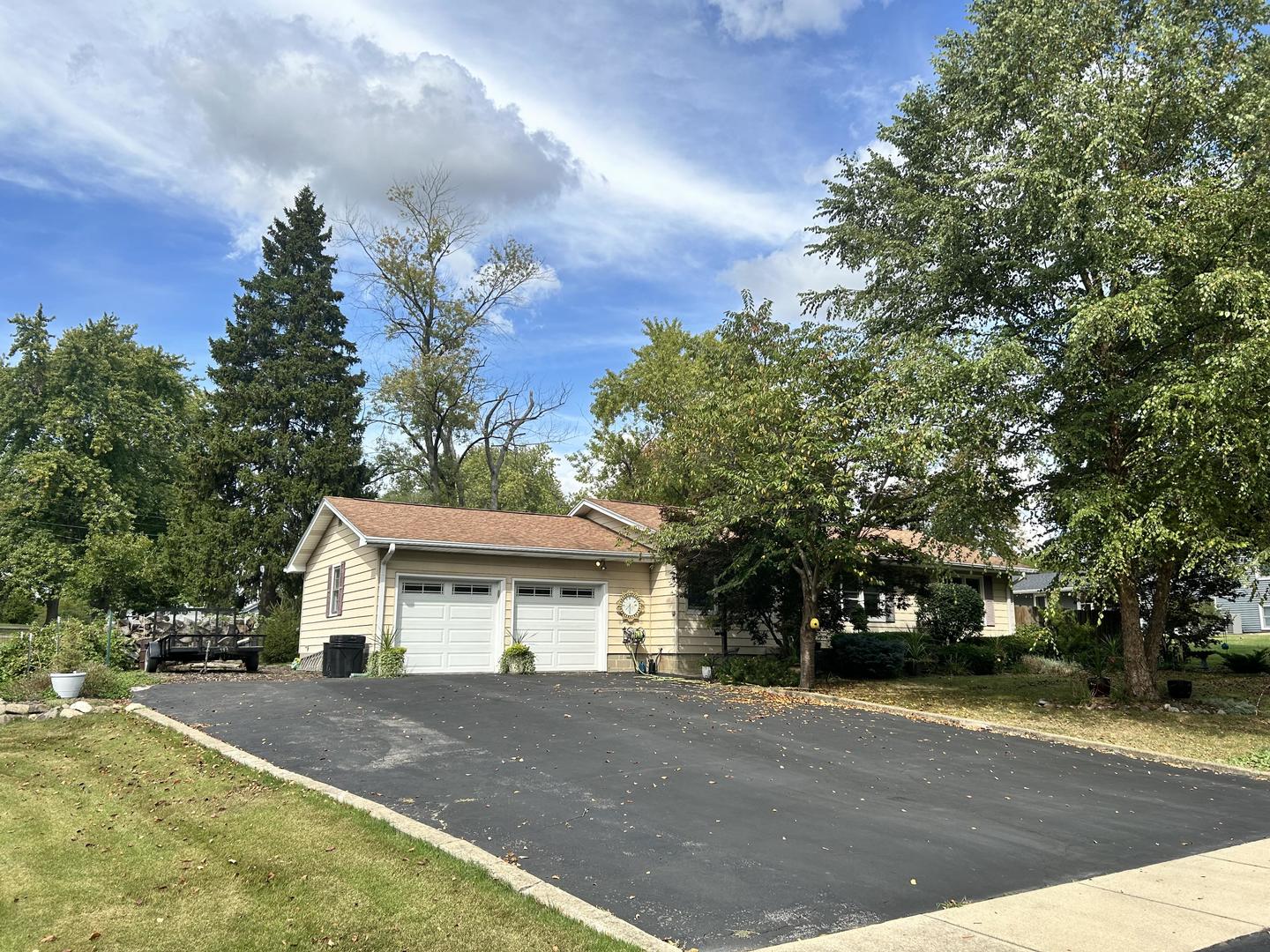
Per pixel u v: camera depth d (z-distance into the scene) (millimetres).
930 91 16547
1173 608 20344
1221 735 12398
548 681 15781
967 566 25547
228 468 34031
